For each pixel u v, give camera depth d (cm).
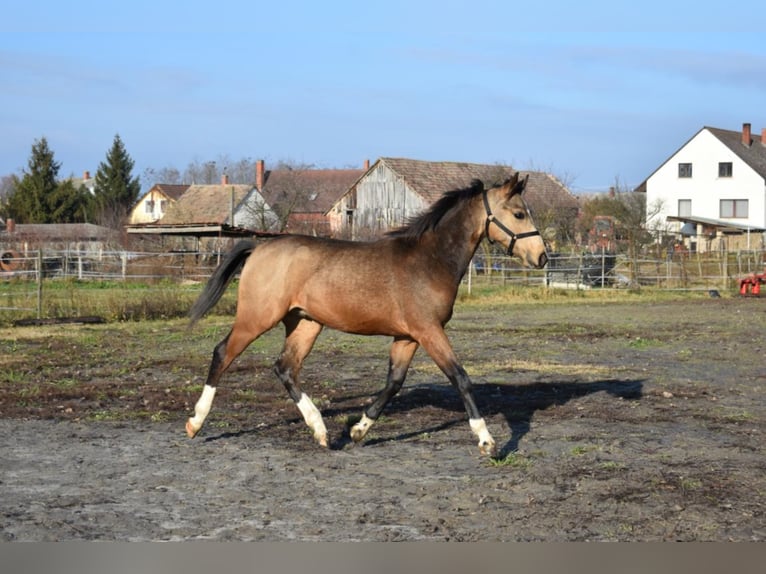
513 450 835
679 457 810
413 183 5459
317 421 844
